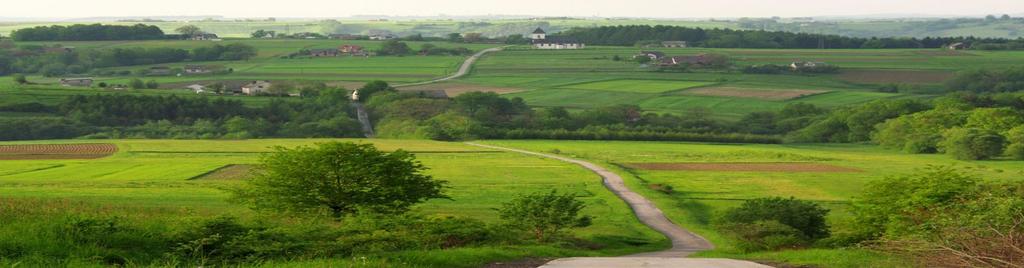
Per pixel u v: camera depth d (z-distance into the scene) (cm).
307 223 4478
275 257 3262
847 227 5594
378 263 2831
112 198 8262
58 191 9156
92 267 2778
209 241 3281
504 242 4769
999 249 2519
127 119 19862
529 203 6238
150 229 3566
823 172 12475
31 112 19662
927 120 16800
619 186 10738
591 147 16362
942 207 3634
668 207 8900
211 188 9738
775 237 5828
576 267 2973
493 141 17600
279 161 5944
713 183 11156
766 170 12744
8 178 11000
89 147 15512
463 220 4909
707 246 6366
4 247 2981
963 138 14462
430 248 4156
